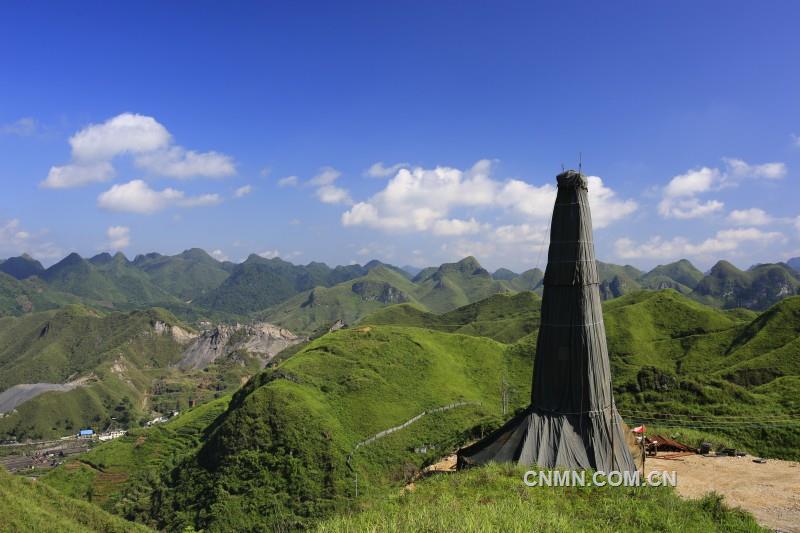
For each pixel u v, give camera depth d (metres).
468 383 122.94
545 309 28.22
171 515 79.56
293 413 89.19
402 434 91.56
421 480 27.36
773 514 20.58
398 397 104.19
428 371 118.44
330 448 82.56
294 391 96.56
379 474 80.69
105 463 108.88
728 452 31.11
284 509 72.12
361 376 108.56
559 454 25.30
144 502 86.12
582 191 27.89
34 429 199.75
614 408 27.33
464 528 15.77
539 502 20.39
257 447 83.75
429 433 92.44
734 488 24.03
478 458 26.80
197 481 83.06
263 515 71.75
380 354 122.25
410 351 126.44
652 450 31.12
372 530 16.39
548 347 27.70
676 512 19.16
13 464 162.75
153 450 111.88
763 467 27.69
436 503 19.81
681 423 45.47
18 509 44.19
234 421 88.94
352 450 84.25
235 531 69.62
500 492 21.36
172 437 116.12
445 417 98.62
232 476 79.81
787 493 23.08
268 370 119.44
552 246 28.16
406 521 17.05
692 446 32.62
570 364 26.92
